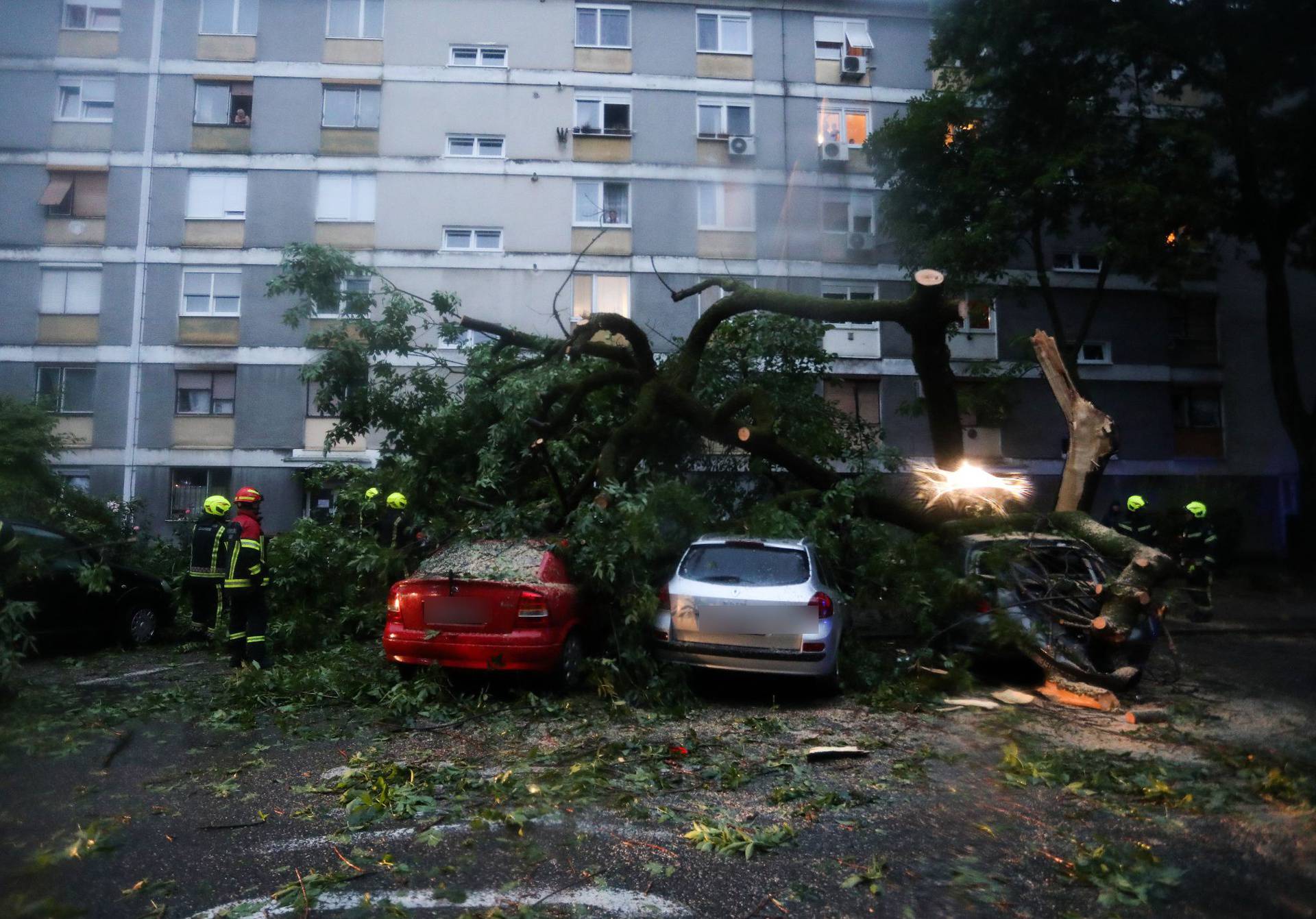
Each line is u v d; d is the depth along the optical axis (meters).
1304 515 21.00
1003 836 4.77
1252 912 3.88
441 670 7.85
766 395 11.95
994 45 18.66
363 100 25.53
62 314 24.56
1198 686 9.29
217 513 10.01
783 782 5.71
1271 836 4.84
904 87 27.25
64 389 24.41
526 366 11.96
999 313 26.81
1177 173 18.19
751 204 26.33
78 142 24.97
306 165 25.14
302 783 5.52
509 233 25.44
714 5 26.80
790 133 26.70
